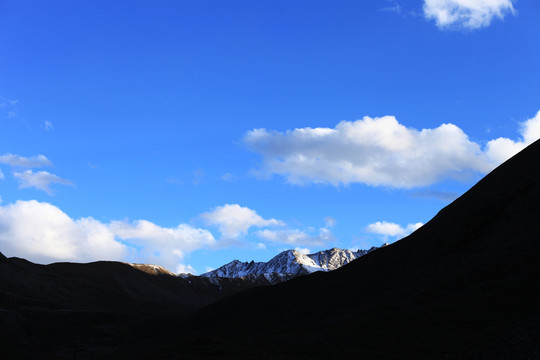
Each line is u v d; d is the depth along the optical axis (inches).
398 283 3462.1
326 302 3983.8
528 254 2778.1
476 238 3378.4
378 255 4377.5
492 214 3486.7
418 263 3597.4
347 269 4544.8
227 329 4362.7
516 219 3213.6
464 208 3907.5
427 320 2502.5
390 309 2928.2
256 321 4347.9
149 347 4392.2
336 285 4308.6
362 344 2422.5
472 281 2819.9
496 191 3747.5
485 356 1962.4
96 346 5027.1
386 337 2449.6
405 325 2532.0
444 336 2274.9
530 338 1943.9
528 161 3828.7
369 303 3319.4
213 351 2460.6
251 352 2438.5
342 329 2751.0
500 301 2453.2
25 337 4707.2
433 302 2770.7
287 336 2893.7
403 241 4343.0
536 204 3211.1
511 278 2684.5
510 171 3914.9
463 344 2133.4
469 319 2358.5
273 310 4552.2
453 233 3627.0
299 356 2340.1
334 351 2365.9
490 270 2837.1
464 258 3152.1
